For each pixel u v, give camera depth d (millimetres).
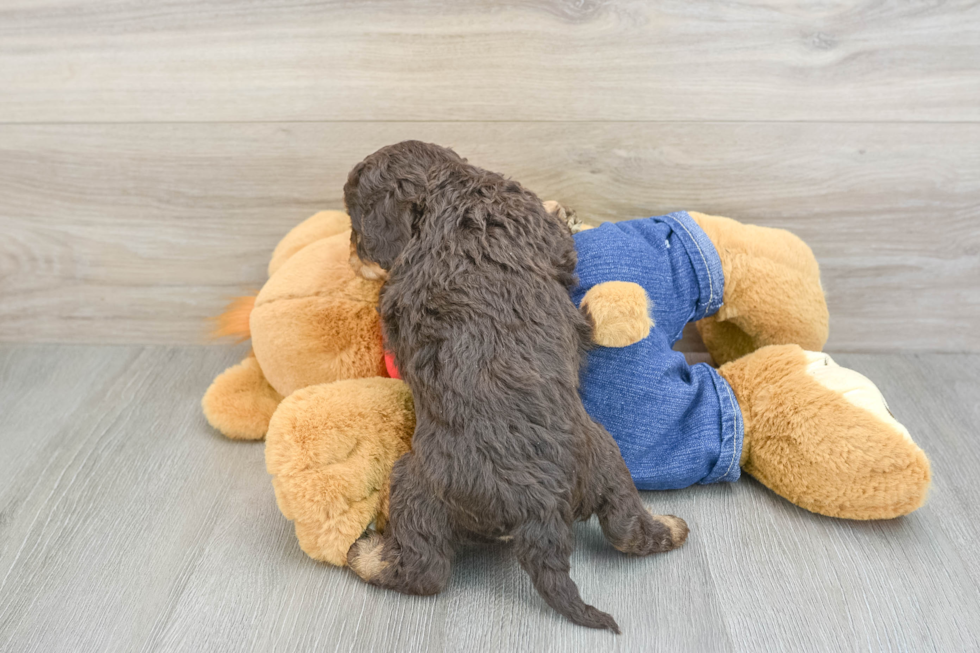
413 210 1184
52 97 1625
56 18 1546
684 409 1314
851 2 1449
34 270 1829
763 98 1546
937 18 1456
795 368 1340
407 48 1532
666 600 1133
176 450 1518
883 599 1133
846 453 1220
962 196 1613
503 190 1193
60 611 1140
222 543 1273
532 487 1035
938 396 1635
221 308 1853
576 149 1616
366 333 1364
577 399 1134
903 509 1228
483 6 1482
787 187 1630
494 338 1082
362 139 1632
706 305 1396
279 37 1540
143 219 1754
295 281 1385
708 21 1477
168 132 1648
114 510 1353
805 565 1197
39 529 1307
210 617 1125
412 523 1107
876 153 1584
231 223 1745
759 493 1371
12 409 1652
